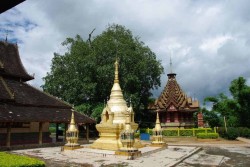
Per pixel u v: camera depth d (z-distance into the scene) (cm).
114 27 4844
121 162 1733
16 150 2505
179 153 2238
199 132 4519
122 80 4366
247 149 2759
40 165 1177
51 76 4919
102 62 4478
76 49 4509
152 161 1780
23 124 3091
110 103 2467
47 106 3222
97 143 2347
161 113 5316
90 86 4216
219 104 5347
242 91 4622
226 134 4134
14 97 2925
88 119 3459
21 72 3578
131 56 4459
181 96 5206
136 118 5519
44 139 3303
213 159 1980
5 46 3694
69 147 2312
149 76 4944
